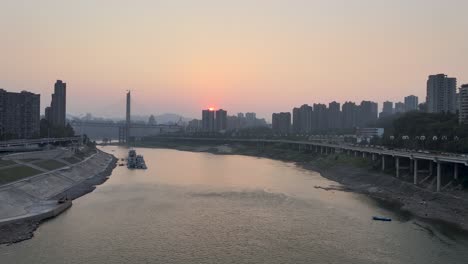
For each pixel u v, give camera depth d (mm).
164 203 159250
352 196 174500
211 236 117625
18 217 128250
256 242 112625
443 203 147125
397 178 190250
